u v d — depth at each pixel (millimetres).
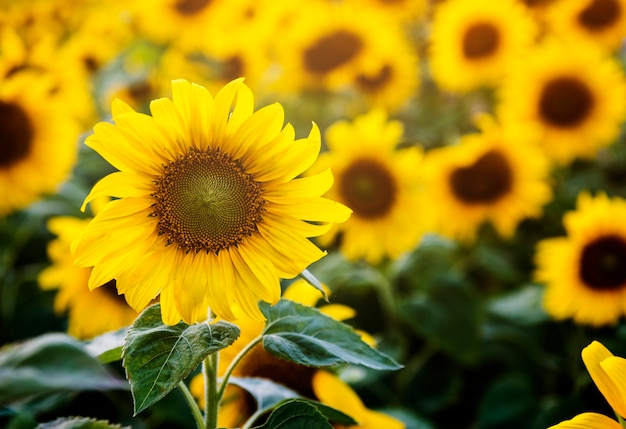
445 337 1837
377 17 2311
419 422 1722
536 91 2186
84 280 1845
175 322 1115
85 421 1293
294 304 1273
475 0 2312
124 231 1161
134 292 1150
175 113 1166
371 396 1826
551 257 1845
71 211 2096
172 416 1651
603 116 2168
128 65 2486
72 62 2258
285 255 1193
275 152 1212
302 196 1211
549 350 1918
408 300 1867
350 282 1959
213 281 1180
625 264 1795
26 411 1465
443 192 2059
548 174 2232
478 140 2031
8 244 2020
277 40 2412
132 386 1021
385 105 2359
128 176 1166
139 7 2518
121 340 1261
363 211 1968
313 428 1121
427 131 2428
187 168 1197
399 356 1880
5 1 2742
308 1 2396
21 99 1979
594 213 1812
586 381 1794
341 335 1226
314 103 2338
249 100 1204
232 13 2512
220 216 1194
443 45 2361
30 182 2014
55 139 2012
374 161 1966
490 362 1884
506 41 2311
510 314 1892
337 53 2297
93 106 2402
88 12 2822
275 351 1172
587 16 2350
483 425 1761
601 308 1804
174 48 2514
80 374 1406
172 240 1190
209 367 1216
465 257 2131
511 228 2064
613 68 2178
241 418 1438
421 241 1963
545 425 1713
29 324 1949
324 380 1446
